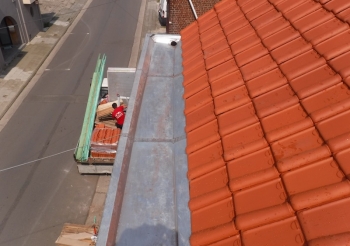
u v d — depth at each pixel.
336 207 2.65
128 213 3.89
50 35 21.98
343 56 3.93
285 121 3.69
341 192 2.71
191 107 4.99
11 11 18.83
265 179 3.24
